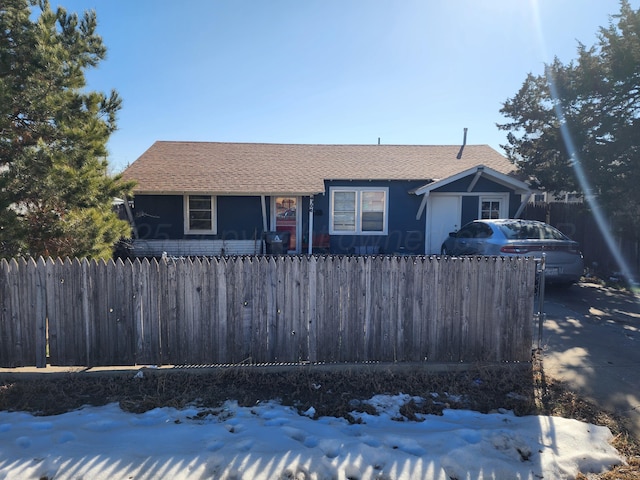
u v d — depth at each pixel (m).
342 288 4.84
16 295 4.66
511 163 14.96
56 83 6.62
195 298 4.77
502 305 4.91
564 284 9.74
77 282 4.70
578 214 11.84
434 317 4.89
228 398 4.19
